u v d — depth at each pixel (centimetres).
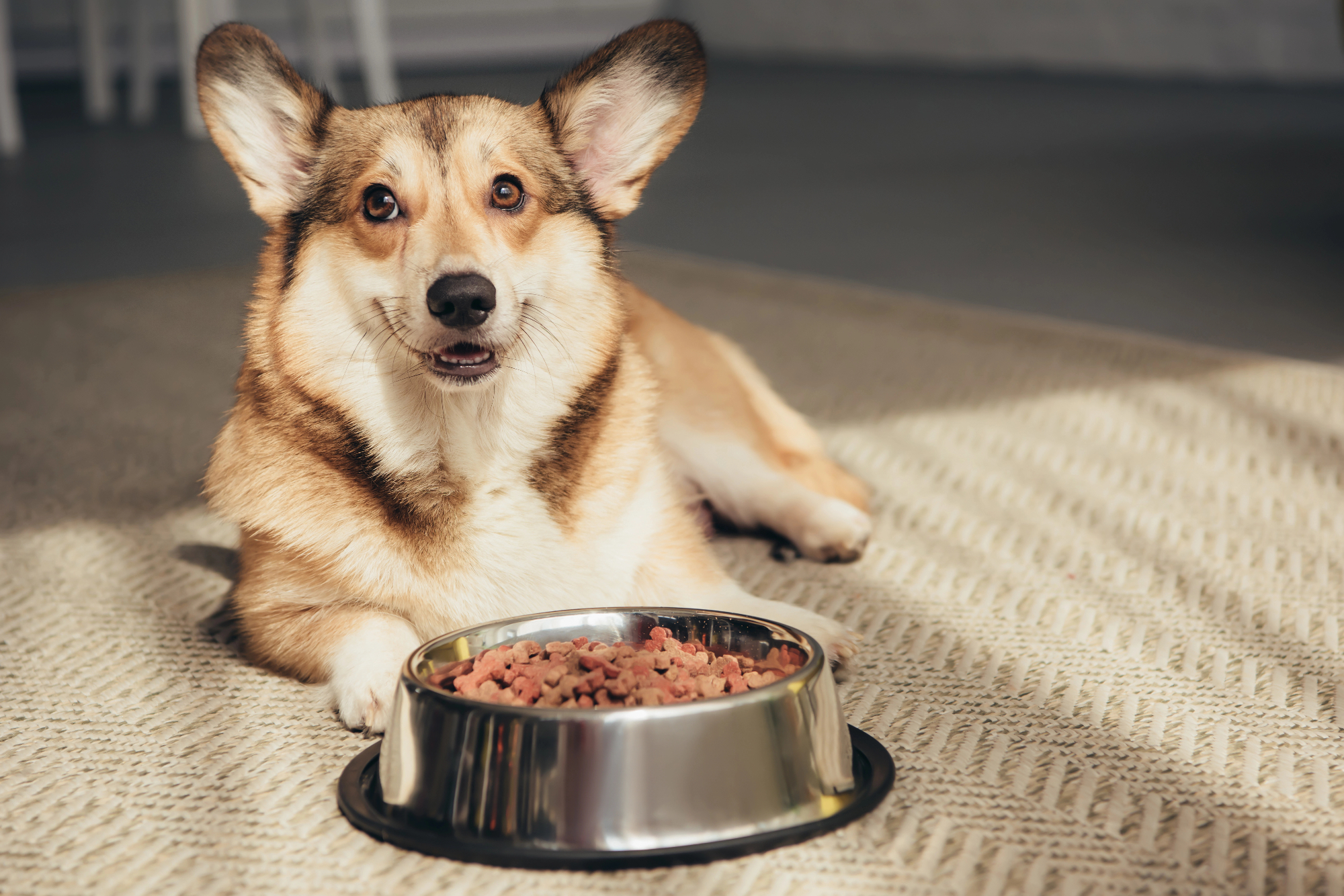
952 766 113
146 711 120
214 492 127
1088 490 151
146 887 105
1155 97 507
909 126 482
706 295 247
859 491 148
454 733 107
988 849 106
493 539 123
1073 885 104
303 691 122
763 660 115
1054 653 125
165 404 183
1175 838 107
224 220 327
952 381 188
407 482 122
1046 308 229
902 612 131
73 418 176
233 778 113
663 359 144
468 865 106
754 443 143
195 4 448
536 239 125
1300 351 194
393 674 118
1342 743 115
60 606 133
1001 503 149
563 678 110
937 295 243
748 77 658
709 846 105
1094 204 329
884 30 687
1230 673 122
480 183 124
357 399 122
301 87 127
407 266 121
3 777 113
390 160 123
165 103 571
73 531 146
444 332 120
